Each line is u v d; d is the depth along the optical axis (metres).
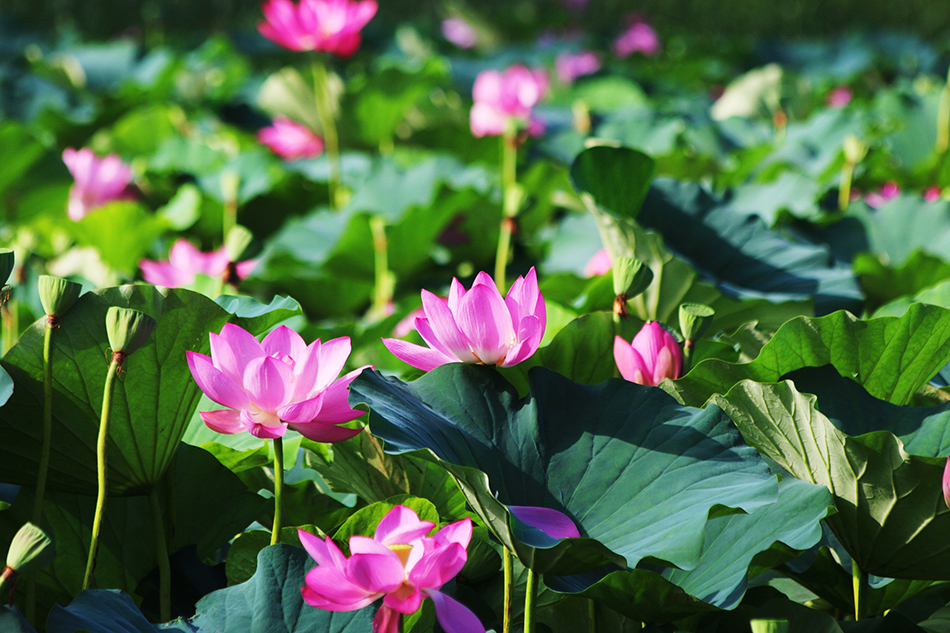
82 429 4.75
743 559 4.63
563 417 4.72
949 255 6.03
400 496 4.72
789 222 6.45
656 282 5.33
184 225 8.02
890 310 5.27
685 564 4.49
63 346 4.70
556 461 4.68
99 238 7.61
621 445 4.68
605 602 4.62
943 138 9.03
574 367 5.00
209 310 4.75
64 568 4.80
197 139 10.73
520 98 9.47
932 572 4.66
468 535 4.50
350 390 4.63
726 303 5.36
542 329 4.73
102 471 4.65
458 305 4.71
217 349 4.63
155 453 4.78
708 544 4.71
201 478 4.88
